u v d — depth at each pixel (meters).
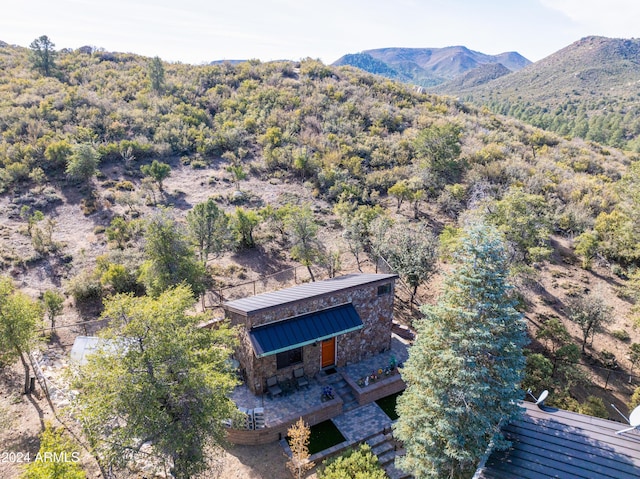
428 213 38.22
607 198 40.12
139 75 64.25
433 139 42.12
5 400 17.28
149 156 46.19
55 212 34.47
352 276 23.23
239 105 58.53
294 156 45.47
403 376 13.91
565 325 25.47
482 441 11.77
